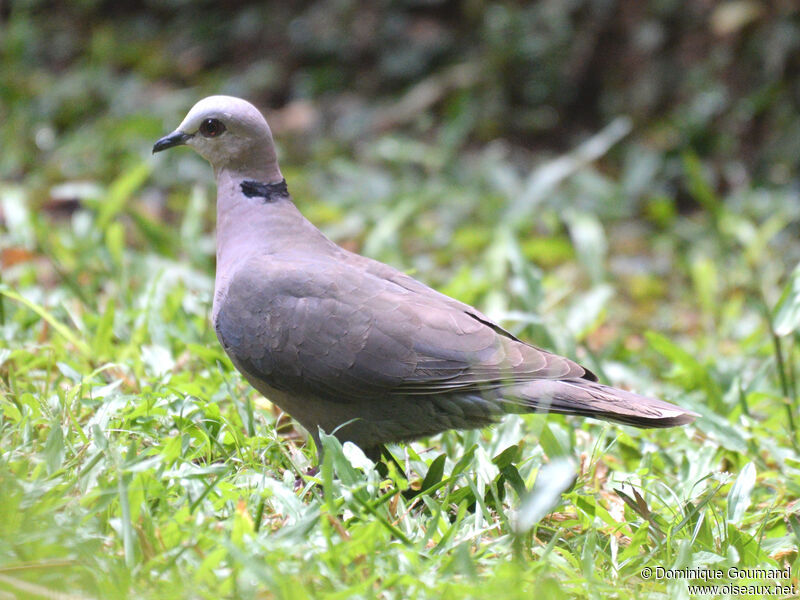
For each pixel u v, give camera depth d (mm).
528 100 21578
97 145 19125
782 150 19078
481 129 21062
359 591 5711
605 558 6938
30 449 7109
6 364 9312
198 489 6680
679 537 7297
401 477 7969
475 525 7035
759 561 7098
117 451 6828
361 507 6621
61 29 24344
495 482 7477
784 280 16203
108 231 13211
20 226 13148
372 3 23000
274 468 7887
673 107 20328
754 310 14781
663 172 19594
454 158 19906
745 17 19188
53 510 6242
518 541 6230
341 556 6152
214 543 6203
